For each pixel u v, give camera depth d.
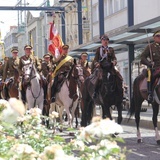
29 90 18.20
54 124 9.23
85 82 18.39
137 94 16.31
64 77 18.83
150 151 14.02
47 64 22.23
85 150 5.76
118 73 16.58
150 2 44.41
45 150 5.09
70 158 5.11
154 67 15.55
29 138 7.31
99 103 17.22
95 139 5.61
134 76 27.12
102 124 5.45
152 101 15.57
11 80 21.30
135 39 26.33
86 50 31.58
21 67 18.73
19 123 7.60
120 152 5.70
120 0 50.56
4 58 22.11
